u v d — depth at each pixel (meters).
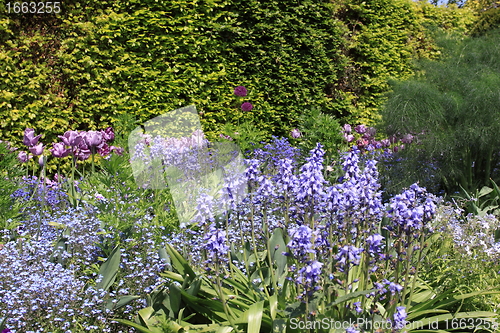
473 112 5.62
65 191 4.66
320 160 2.47
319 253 2.49
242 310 2.69
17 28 5.89
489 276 3.32
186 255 3.41
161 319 2.56
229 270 3.14
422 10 10.87
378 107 8.74
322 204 2.59
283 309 2.51
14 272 3.05
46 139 6.02
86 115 6.23
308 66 8.18
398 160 6.06
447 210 4.04
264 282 2.82
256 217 3.55
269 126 7.62
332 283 2.37
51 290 2.78
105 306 2.90
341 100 8.74
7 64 5.73
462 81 6.07
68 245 3.48
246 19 7.51
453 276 3.17
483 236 3.58
